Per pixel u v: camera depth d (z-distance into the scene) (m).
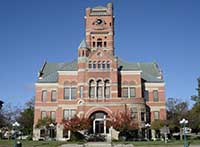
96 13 96.75
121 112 74.94
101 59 81.56
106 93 79.88
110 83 80.25
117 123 71.00
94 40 95.19
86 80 80.44
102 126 76.88
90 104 77.56
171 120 77.75
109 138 70.12
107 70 81.06
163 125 75.94
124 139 71.12
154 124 77.44
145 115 77.88
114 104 77.31
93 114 77.81
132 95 82.94
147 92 86.62
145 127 76.50
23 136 96.56
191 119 75.12
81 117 75.81
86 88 79.81
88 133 74.00
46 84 86.75
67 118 80.62
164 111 85.25
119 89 82.88
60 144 60.09
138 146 55.44
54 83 86.69
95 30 95.62
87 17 96.62
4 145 57.41
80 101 78.38
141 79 87.06
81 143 62.00
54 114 85.00
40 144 60.44
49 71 93.50
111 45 94.62
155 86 87.12
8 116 103.44
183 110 94.75
